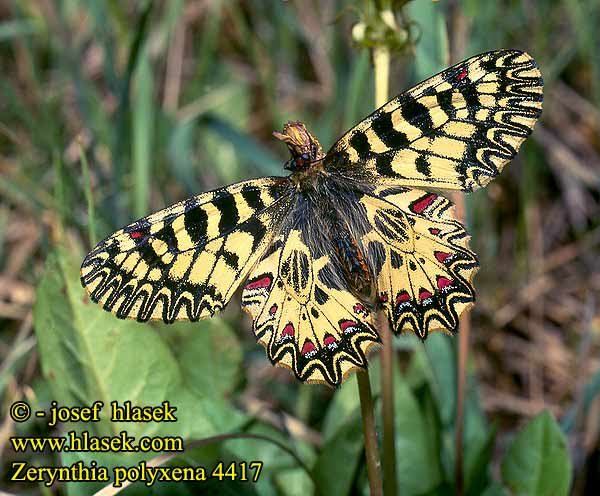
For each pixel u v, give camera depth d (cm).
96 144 29
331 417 24
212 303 20
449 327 19
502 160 19
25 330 26
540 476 22
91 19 31
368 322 19
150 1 26
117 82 28
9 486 25
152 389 22
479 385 28
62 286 22
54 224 25
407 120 20
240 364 24
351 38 22
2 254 29
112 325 22
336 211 20
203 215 20
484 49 28
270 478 23
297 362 19
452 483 24
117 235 19
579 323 29
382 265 20
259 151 28
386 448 22
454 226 20
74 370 22
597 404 26
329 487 23
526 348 29
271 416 25
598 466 25
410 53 22
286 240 20
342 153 20
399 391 23
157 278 19
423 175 20
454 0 28
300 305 20
